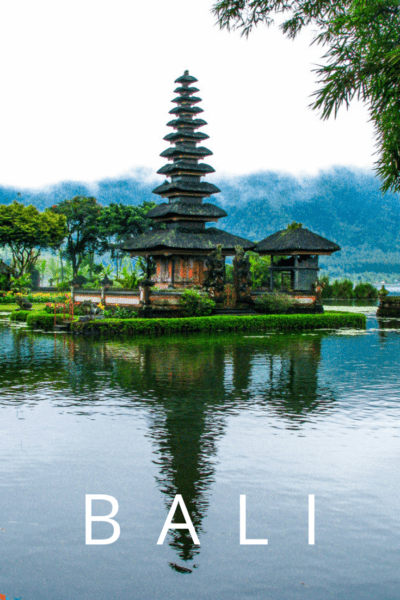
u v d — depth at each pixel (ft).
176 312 119.65
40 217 242.78
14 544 21.25
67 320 107.65
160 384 49.78
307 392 46.70
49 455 30.35
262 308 133.80
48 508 24.04
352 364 62.59
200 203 166.40
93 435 33.86
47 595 18.11
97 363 62.49
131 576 19.17
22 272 252.21
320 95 23.38
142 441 32.68
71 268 323.98
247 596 18.04
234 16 30.73
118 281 174.60
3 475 27.58
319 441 32.83
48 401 42.83
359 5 22.98
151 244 153.58
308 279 166.40
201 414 38.91
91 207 291.99
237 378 53.01
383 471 28.04
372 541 21.34
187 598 17.93
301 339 92.84
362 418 38.09
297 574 19.25
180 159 164.66
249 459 29.73
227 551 20.67
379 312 163.32
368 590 18.31
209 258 129.08
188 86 167.02
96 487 26.13
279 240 166.09
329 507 24.08
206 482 26.68
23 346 79.66
